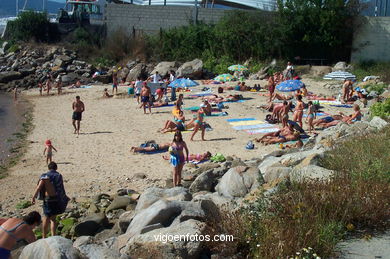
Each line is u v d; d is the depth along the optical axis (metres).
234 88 30.48
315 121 19.47
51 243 5.41
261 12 41.91
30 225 6.55
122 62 43.69
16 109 28.41
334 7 39.44
